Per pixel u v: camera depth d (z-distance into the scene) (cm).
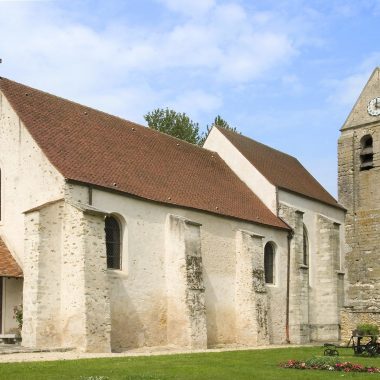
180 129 4878
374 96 4047
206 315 2673
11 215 2362
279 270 3159
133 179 2525
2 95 2477
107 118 2895
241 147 3566
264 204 3322
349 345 2617
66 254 2141
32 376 1341
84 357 1830
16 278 2277
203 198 2842
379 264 3831
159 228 2528
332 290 3522
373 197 3941
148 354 2055
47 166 2247
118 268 2359
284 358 1923
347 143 4128
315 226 3647
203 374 1455
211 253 2755
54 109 2612
